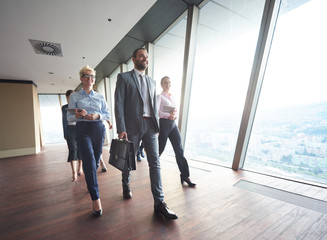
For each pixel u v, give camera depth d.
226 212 1.45
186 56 3.12
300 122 2.03
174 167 2.93
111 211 1.53
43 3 2.67
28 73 5.89
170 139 2.16
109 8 2.91
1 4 2.61
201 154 3.30
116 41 4.04
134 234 1.20
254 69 2.30
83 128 1.62
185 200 1.68
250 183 2.09
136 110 1.53
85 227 1.30
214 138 3.03
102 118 1.78
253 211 1.46
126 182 1.79
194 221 1.33
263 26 2.15
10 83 6.32
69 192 2.07
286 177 2.21
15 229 1.32
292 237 1.12
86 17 3.10
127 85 1.53
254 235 1.15
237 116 2.65
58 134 10.95
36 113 6.89
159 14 3.29
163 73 4.16
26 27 3.28
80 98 1.74
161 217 1.40
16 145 6.18
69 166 3.58
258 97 2.42
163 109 1.94
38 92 9.70
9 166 4.02
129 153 1.39
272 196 1.73
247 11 2.45
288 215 1.38
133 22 3.32
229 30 2.70
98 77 7.35
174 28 3.71
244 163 2.72
